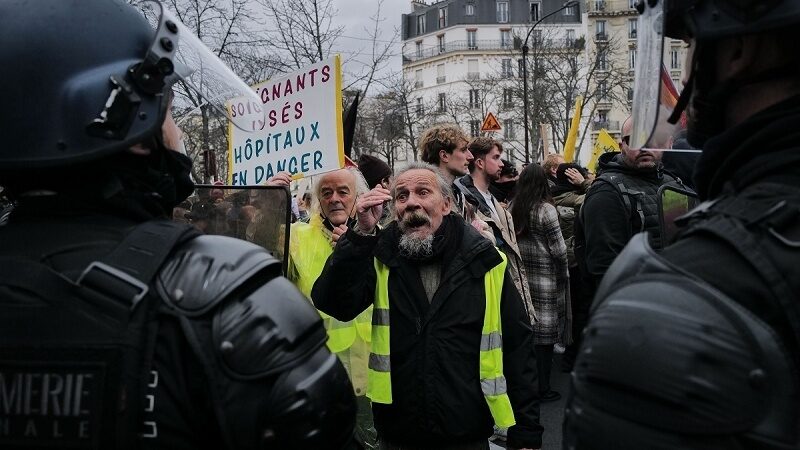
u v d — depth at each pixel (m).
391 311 2.74
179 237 1.19
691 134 1.17
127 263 1.13
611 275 1.03
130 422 1.07
